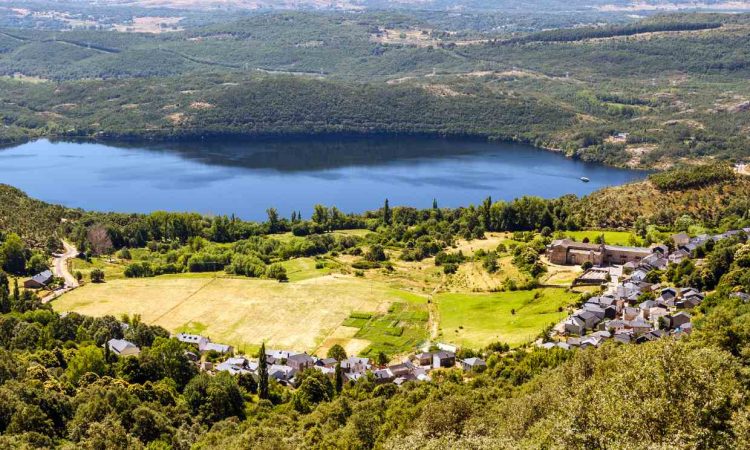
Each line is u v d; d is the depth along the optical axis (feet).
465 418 539.29
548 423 440.45
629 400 418.92
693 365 431.43
